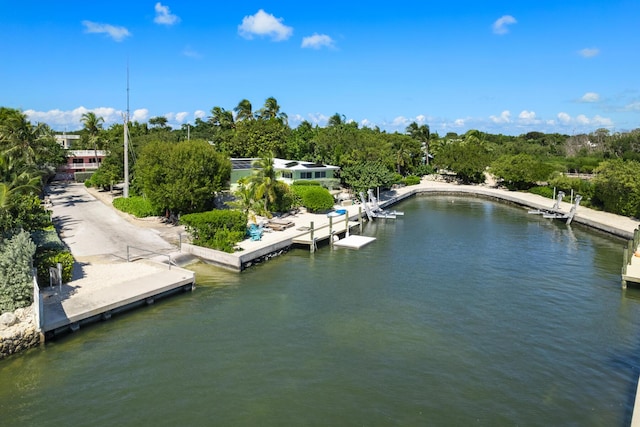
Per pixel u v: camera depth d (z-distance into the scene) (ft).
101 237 114.11
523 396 52.85
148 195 133.69
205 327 69.82
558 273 101.86
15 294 63.98
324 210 171.42
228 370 57.52
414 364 59.77
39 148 172.45
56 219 135.95
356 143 238.27
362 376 56.65
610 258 116.26
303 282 92.63
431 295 86.12
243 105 290.76
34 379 54.29
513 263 110.42
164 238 115.96
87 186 215.72
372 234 146.20
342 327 70.79
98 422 47.14
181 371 57.06
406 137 329.93
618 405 51.24
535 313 77.56
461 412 49.67
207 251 101.04
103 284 78.69
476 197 261.44
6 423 46.60
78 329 66.33
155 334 66.95
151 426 46.73
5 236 73.72
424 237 141.90
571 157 350.64
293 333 68.44
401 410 49.88
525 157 260.62
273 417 48.37
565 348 64.80
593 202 194.08
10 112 201.26
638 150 320.70
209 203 143.74
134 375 55.93
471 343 65.98
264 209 143.23
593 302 82.99
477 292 88.12
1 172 100.78
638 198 159.94
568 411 50.08
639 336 68.90
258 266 103.76
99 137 251.80
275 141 254.88
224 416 48.44
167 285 79.41
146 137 218.38
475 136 394.93
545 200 221.25
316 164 206.39
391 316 75.46
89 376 55.36
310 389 53.62
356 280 94.73
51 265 76.74
